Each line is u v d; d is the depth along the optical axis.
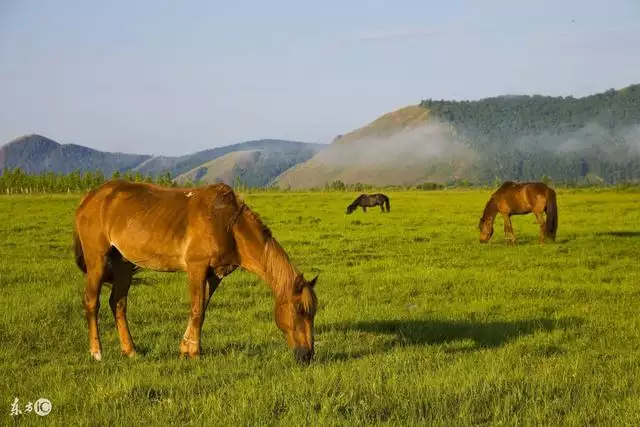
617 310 11.77
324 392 6.66
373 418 6.03
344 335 9.91
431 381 7.01
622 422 5.85
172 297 12.95
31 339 9.62
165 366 8.05
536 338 9.49
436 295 13.35
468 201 58.19
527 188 22.70
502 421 5.88
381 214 41.50
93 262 8.93
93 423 5.94
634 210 41.06
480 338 9.73
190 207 8.54
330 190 119.56
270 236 8.53
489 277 15.44
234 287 14.22
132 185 9.02
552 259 18.59
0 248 21.53
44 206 45.78
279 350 8.91
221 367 7.94
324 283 14.78
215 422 5.88
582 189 88.50
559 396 6.71
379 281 14.98
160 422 5.89
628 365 7.96
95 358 8.58
